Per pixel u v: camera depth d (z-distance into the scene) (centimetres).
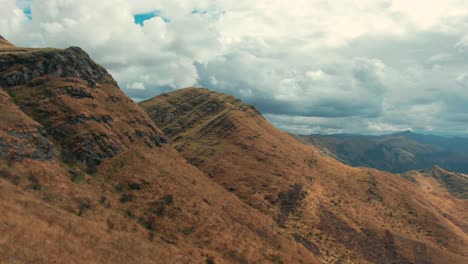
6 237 3628
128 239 5772
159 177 9269
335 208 17138
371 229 15762
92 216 6109
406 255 14400
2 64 9856
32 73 10006
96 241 4981
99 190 7375
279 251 9294
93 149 8569
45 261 3625
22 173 6138
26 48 12075
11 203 4659
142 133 11375
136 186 8338
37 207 5006
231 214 9875
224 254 7612
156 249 6050
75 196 6475
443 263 14500
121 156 9244
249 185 17012
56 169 7062
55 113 9019
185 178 10269
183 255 6481
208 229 8169
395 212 19500
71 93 10094
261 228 10219
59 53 10962
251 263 7825
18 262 3331
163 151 11662
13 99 8881
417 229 18162
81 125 9044
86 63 11806
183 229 7662
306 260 9838
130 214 7206
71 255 4091
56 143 8131
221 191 11600
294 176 18962
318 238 13612
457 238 18038
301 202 16388
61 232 4544
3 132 6744
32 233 4034
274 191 16788
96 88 11394
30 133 7350
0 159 6075
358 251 13700
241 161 19750
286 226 13750
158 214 7719
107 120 10175
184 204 8612
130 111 12056
